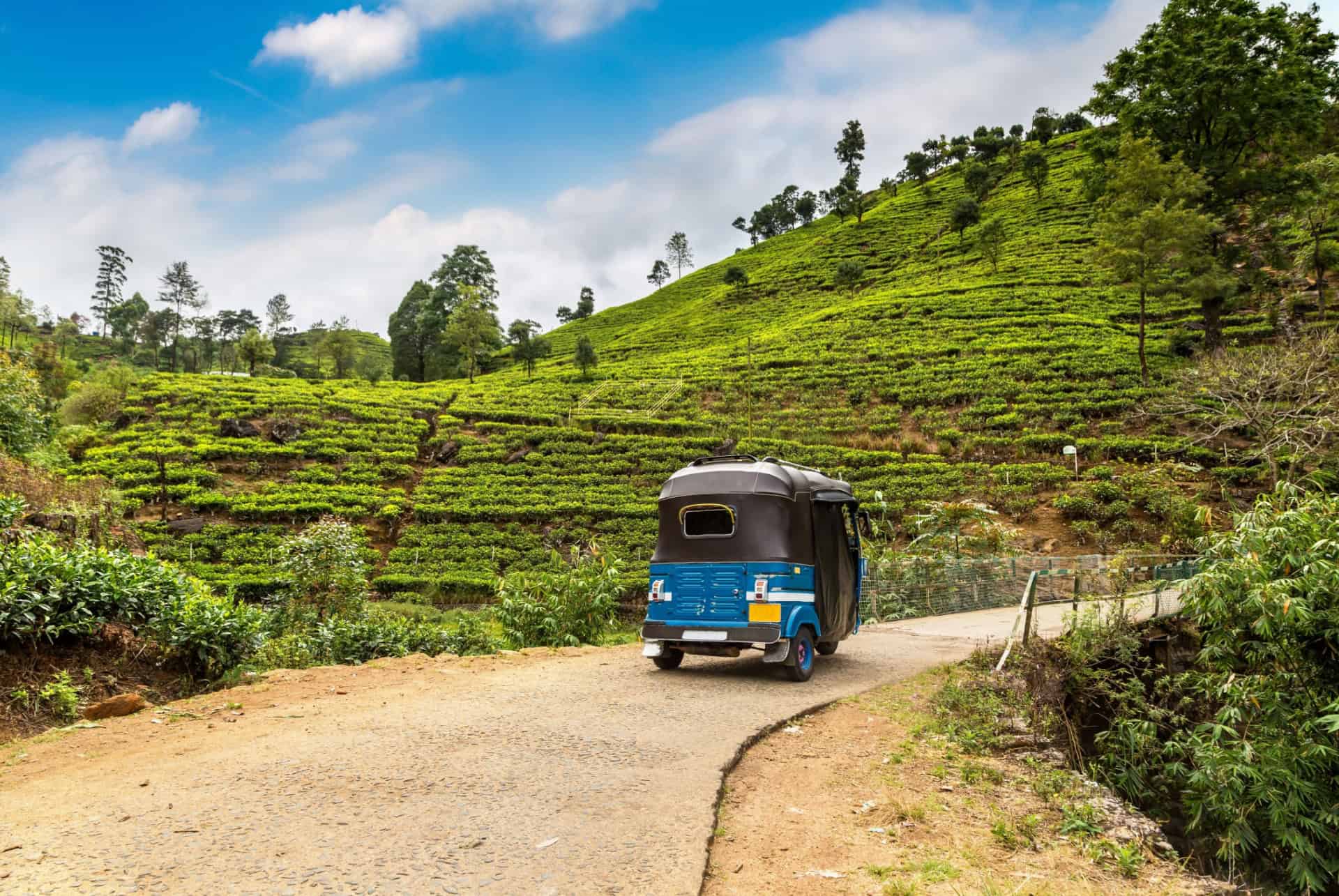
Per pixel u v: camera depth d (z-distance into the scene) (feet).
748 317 326.24
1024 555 100.42
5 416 61.77
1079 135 419.54
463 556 120.57
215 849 14.32
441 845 14.79
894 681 34.35
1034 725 27.25
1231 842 25.43
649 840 15.31
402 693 28.60
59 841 14.57
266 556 114.32
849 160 558.15
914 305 237.86
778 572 34.04
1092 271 237.66
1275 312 168.55
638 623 96.58
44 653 26.45
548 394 217.36
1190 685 34.04
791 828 17.19
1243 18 160.97
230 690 28.14
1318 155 167.63
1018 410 156.46
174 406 178.40
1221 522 105.81
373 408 185.68
